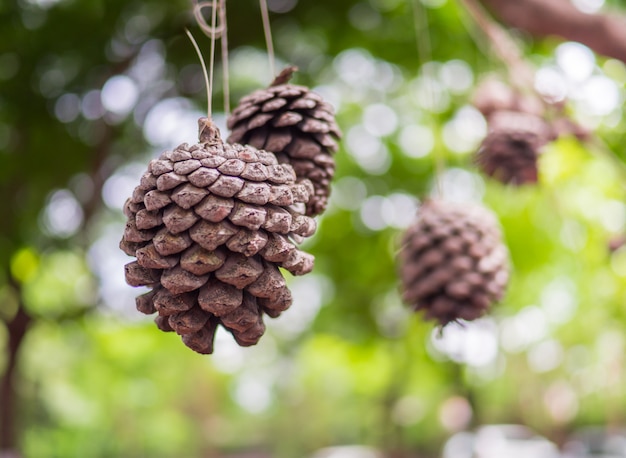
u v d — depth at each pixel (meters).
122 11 4.69
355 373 11.04
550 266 7.52
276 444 26.27
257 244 1.07
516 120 2.34
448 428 14.46
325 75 5.59
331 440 24.67
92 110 5.03
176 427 22.09
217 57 4.87
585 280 7.75
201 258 1.07
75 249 5.61
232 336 1.19
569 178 5.66
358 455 20.89
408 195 6.31
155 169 1.09
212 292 1.09
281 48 5.09
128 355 12.24
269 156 1.15
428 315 1.84
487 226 1.86
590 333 11.30
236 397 27.11
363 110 6.16
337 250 6.59
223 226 1.07
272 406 27.47
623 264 6.66
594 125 4.78
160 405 21.45
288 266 1.13
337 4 4.83
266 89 1.50
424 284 1.81
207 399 22.38
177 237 1.07
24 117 4.89
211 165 1.09
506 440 17.20
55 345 14.45
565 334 11.67
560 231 6.26
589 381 16.45
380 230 6.47
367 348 7.86
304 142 1.44
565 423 17.12
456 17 4.87
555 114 2.53
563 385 16.69
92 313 6.16
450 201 1.96
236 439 27.69
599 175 5.62
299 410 24.47
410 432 16.14
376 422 17.34
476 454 12.16
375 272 6.64
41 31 4.65
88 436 19.30
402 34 5.10
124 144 5.57
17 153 5.09
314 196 1.45
